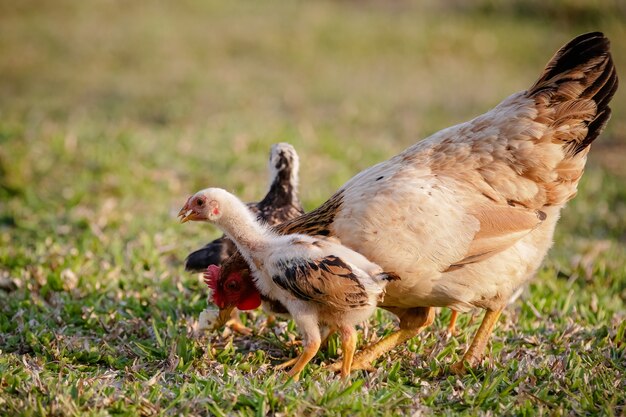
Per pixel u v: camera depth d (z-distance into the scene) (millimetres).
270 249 6387
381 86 22375
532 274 7086
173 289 8688
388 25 28688
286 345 7344
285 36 27125
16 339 7316
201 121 17875
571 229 12258
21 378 6211
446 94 21781
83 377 6324
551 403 6102
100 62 23969
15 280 8656
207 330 7336
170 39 26531
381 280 6156
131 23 28406
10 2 30000
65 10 29766
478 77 23812
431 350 7250
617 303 8836
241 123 17281
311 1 32875
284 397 5863
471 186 6641
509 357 7059
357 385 6039
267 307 7000
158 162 13773
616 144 17406
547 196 6867
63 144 14297
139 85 21516
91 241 10031
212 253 7887
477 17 29719
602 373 6598
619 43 26562
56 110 18859
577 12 29000
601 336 7664
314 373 6656
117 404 5793
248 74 23000
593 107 6914
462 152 6777
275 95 20922
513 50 26422
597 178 14500
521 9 30125
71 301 8188
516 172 6754
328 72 23672
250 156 14594
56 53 24750
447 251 6328
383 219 6297
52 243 10023
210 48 25656
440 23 29094
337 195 6789
